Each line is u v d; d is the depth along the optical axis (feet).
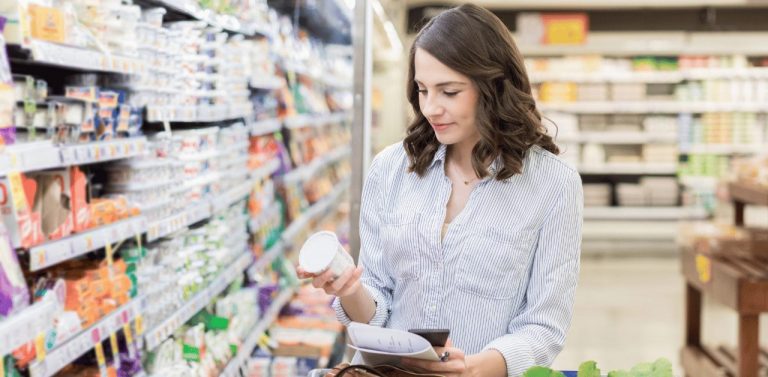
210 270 10.82
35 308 5.89
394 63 27.86
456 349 5.77
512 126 6.38
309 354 13.47
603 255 33.91
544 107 35.96
